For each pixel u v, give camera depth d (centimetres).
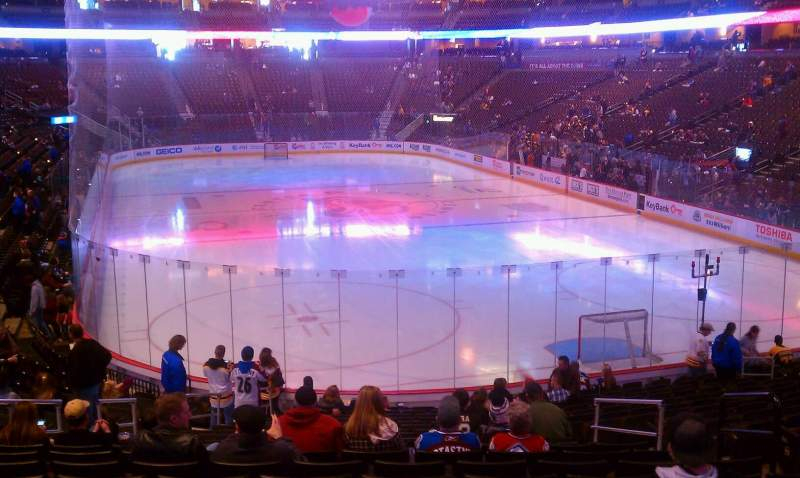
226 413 1149
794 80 3644
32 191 2206
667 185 3078
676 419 420
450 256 2461
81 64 2489
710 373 1461
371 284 2080
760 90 3725
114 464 525
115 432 775
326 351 1644
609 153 3478
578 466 549
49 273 1728
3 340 1243
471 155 4550
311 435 621
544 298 1973
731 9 4131
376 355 1628
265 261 2377
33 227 2153
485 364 1591
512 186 3950
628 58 4947
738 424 747
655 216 3123
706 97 4000
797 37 4172
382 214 3162
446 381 1506
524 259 2420
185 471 513
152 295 1861
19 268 1628
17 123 4025
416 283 2094
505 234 2805
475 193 3716
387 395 1430
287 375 1523
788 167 3042
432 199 3538
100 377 947
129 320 1764
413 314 1867
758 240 2592
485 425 909
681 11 4609
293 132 4966
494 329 1777
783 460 611
